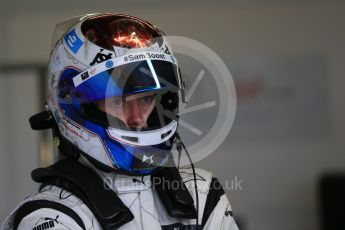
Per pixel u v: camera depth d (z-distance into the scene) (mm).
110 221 3742
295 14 13531
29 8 13195
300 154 13633
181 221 4156
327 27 13570
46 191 3879
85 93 4070
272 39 13484
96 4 13297
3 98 13062
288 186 13641
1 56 13094
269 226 13633
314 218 13609
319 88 13523
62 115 4262
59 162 4113
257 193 13609
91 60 4082
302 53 13516
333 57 13562
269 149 13602
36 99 13000
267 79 13477
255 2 13453
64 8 13242
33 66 12859
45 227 3619
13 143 13078
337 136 13625
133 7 13367
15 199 13125
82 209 3779
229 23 13414
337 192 12320
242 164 13531
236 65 13445
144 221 4008
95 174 4066
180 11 13367
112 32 4152
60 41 4355
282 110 13539
